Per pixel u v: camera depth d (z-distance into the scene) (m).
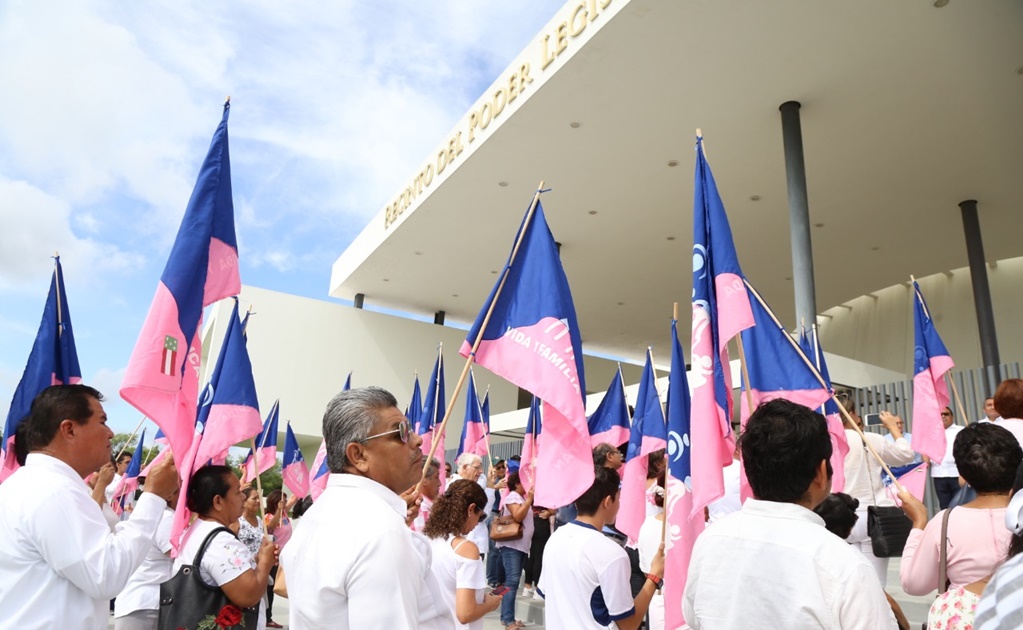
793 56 10.55
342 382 24.27
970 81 10.88
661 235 17.33
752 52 10.54
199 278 3.32
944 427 6.35
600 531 3.08
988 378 12.02
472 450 9.41
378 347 24.95
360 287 24.12
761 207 15.27
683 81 11.31
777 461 1.89
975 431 2.49
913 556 2.61
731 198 14.88
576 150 13.62
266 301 23.81
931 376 5.96
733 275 3.35
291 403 23.48
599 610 2.81
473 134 14.23
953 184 13.94
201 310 3.30
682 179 14.48
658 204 15.68
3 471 3.37
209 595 3.07
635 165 14.02
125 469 8.13
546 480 3.34
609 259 18.94
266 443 9.25
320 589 1.73
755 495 1.96
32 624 2.12
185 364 3.21
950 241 16.52
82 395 2.44
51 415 2.37
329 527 1.81
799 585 1.73
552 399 3.41
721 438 3.23
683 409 3.41
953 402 12.38
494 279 21.61
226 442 4.07
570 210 16.19
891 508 4.81
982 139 12.39
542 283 3.67
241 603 3.10
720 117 12.13
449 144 15.35
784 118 11.59
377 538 1.73
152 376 3.01
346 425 1.98
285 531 7.77
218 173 3.53
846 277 18.92
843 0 9.40
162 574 3.42
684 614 2.03
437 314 26.02
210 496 3.27
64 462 2.37
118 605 3.38
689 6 9.75
